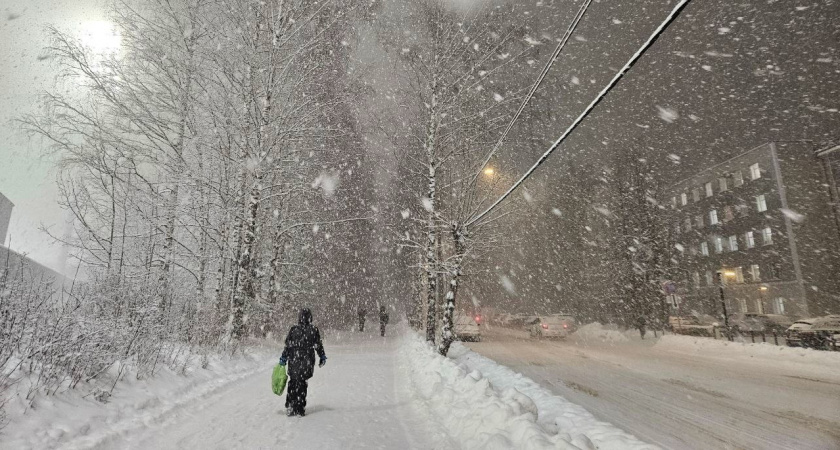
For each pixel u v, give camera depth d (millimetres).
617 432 4473
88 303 7953
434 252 16266
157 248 12953
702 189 43594
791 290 33812
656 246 31078
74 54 11703
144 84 13305
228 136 13781
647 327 30281
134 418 5383
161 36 13328
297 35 14859
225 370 9750
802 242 33969
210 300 13984
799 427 6445
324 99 15359
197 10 13672
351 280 40875
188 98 13328
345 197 20062
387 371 10914
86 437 4492
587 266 43375
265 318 18047
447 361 9289
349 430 5262
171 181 13281
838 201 34625
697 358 16828
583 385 10391
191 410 6203
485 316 52250
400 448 4602
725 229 40625
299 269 23109
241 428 5281
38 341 5441
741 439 5855
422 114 17250
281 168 14336
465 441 4719
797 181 35375
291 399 6027
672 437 5938
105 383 5938
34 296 6133
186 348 10055
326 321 30734
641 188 32125
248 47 14133
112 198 12156
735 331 27953
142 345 7336
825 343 20812
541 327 28953
